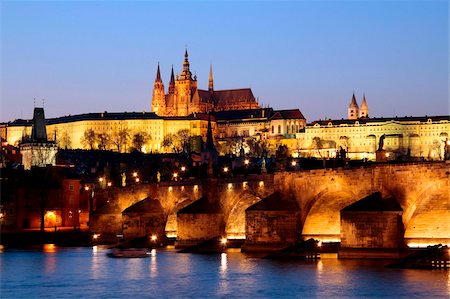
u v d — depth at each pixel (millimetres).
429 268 179750
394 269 179875
